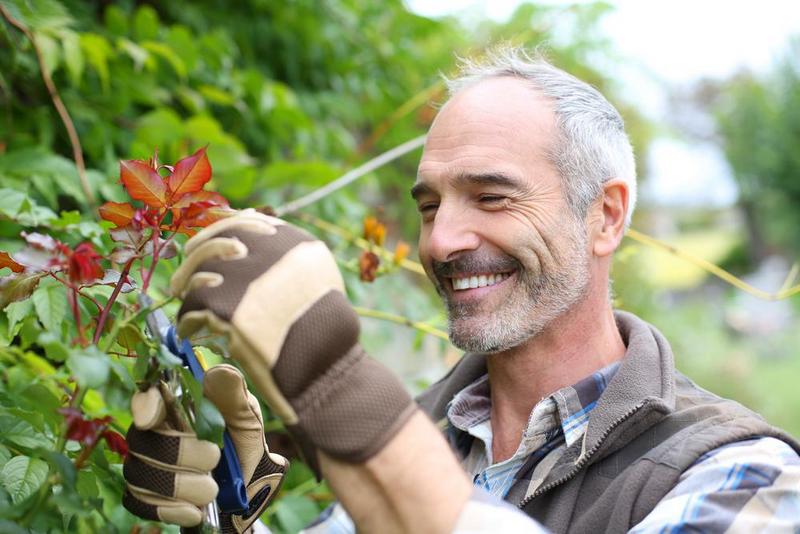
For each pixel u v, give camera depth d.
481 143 1.18
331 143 2.43
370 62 2.69
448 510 0.77
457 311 1.22
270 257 0.78
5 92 1.56
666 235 14.14
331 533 1.17
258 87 2.04
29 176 1.50
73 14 1.82
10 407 1.05
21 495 0.95
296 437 0.78
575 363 1.24
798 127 16.73
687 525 0.93
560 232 1.19
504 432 1.27
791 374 10.26
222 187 1.76
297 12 2.44
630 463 1.08
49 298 1.05
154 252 0.86
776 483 0.98
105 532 0.82
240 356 0.77
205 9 2.27
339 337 0.78
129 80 1.78
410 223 3.18
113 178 1.61
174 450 0.85
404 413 0.78
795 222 16.81
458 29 3.20
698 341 8.63
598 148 1.24
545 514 1.10
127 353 0.93
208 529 0.91
